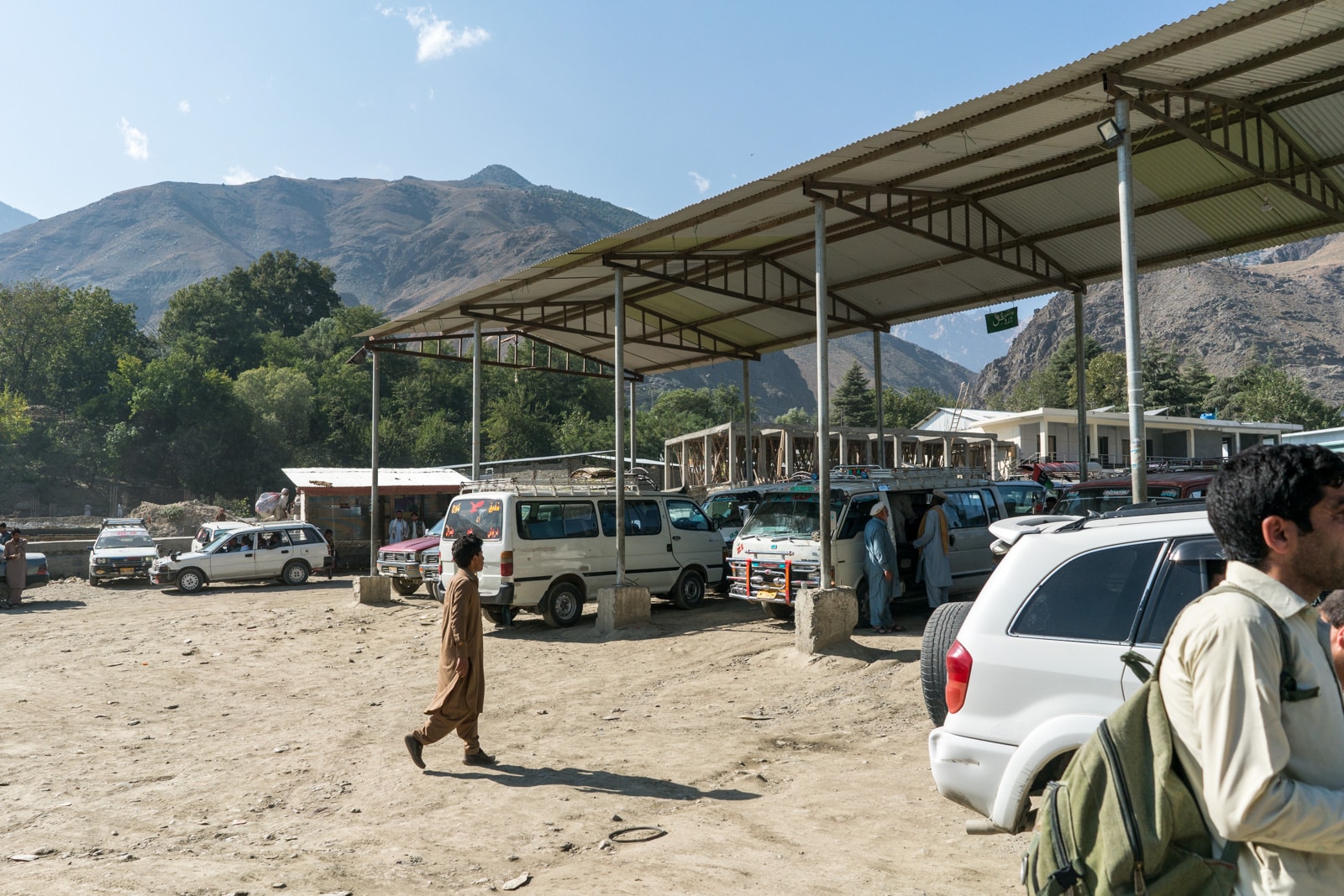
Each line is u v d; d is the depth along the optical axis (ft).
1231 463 7.68
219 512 194.90
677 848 20.04
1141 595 14.58
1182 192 46.03
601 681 40.57
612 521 56.85
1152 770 7.51
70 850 21.76
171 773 29.22
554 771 27.25
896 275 60.64
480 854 20.44
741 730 31.48
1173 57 30.83
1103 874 7.54
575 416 393.91
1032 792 15.35
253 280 542.98
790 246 57.72
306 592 91.35
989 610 15.99
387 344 74.49
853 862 18.54
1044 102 33.63
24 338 388.37
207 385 365.40
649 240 50.78
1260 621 6.91
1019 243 53.11
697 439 120.47
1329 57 31.99
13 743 33.73
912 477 51.31
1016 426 175.32
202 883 18.75
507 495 53.26
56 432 344.49
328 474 122.62
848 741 29.27
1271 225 47.21
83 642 61.57
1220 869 7.27
